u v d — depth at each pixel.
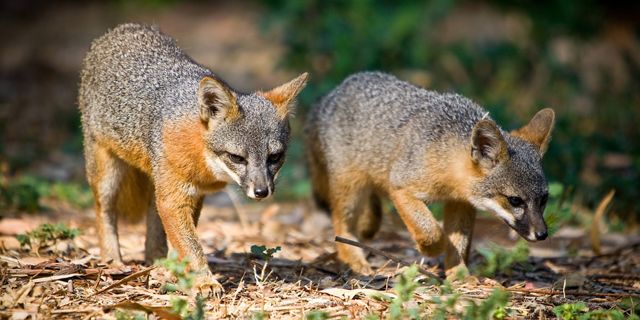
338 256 12.36
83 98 12.16
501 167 11.06
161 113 10.84
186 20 34.31
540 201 11.03
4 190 14.34
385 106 12.40
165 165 10.53
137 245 12.84
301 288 10.23
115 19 34.56
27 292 9.35
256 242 13.18
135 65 11.61
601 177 16.88
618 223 15.19
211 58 28.78
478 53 21.92
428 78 20.72
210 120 10.40
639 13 27.33
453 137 11.41
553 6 21.88
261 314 8.74
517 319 9.51
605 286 11.38
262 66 27.59
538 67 21.81
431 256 11.66
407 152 11.75
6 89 25.58
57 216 14.22
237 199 16.05
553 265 12.64
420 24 20.69
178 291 9.81
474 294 10.34
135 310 8.95
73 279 10.02
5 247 11.39
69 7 36.62
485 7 30.34
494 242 13.59
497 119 17.20
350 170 12.66
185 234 10.50
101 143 11.78
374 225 13.26
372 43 19.39
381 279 11.20
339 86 13.34
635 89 22.08
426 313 9.27
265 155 10.55
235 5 36.03
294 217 15.36
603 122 20.58
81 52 30.45
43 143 20.69
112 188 11.77
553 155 17.17
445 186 11.48
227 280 10.62
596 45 25.20
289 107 11.13
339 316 9.19
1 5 35.41
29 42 31.31
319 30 19.84
